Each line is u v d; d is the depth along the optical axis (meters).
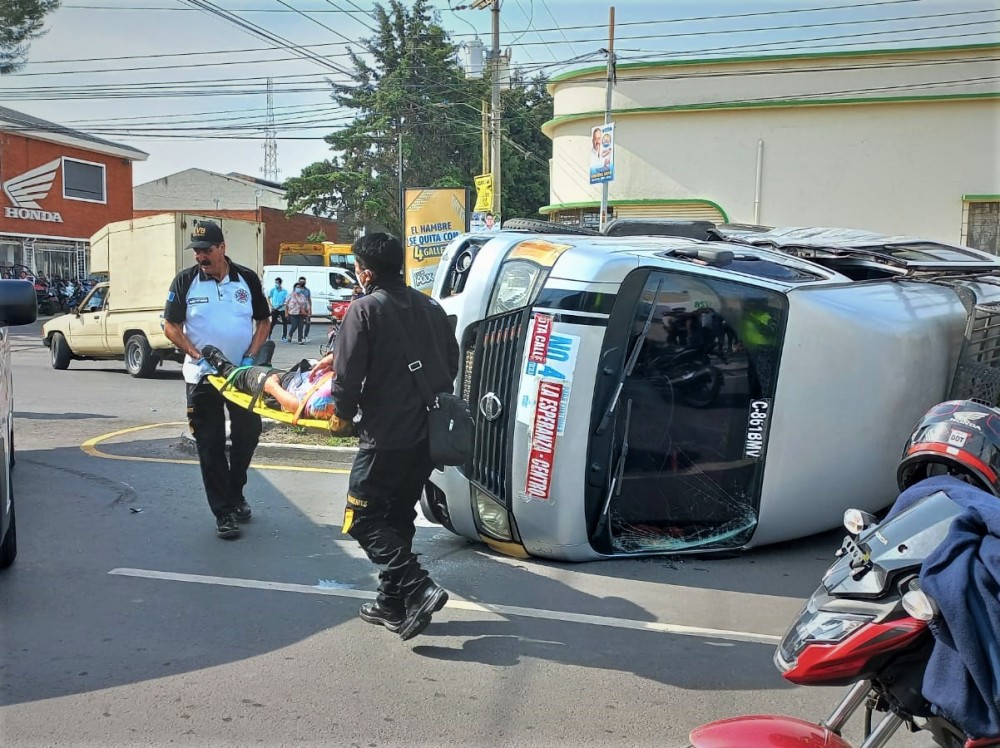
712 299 5.37
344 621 4.54
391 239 4.21
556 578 5.23
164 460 8.41
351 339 4.02
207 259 5.77
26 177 35.69
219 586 5.02
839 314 5.47
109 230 16.23
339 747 3.31
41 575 5.15
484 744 3.35
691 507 5.62
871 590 2.06
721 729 2.24
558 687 3.83
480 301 5.40
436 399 4.16
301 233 51.44
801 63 23.41
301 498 7.05
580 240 5.58
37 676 3.85
